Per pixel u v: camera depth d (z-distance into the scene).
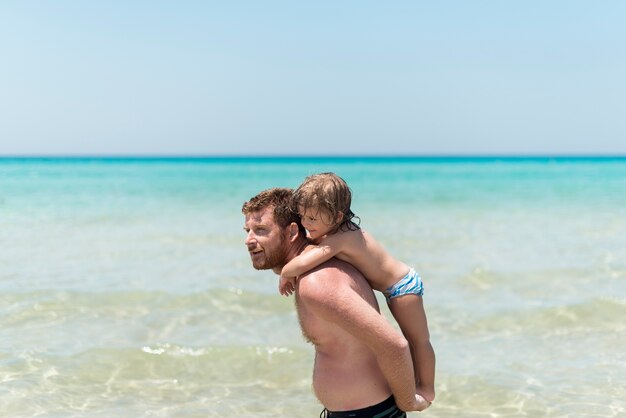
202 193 31.89
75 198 28.12
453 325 7.95
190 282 10.11
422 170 75.62
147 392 5.93
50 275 10.70
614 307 8.51
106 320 8.04
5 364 6.43
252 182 44.34
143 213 21.30
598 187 36.72
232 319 8.12
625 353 6.94
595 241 14.62
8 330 7.59
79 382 6.08
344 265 2.88
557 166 97.44
